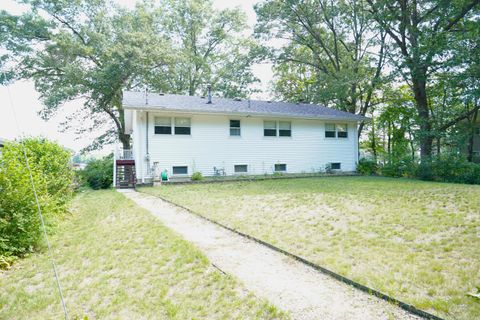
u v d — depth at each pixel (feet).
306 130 57.52
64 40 66.08
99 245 14.28
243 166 52.26
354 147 62.03
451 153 47.32
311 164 57.82
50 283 10.25
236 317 7.79
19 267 12.04
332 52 81.97
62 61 71.72
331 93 70.79
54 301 8.96
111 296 9.17
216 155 49.88
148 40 69.82
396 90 73.31
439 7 50.29
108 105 78.79
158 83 76.23
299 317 7.67
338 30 77.10
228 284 9.70
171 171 46.47
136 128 45.32
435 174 44.47
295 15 74.18
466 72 47.06
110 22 75.77
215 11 97.25
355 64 71.20
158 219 19.26
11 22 66.28
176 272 10.84
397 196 26.07
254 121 53.06
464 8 49.19
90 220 20.07
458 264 10.47
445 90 57.06
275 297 8.83
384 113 71.51
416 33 52.70
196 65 95.30
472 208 19.66
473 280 9.11
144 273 10.82
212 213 20.71
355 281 9.36
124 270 11.14
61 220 19.86
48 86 74.08
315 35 76.95
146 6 86.63
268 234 15.21
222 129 50.42
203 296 8.99
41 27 68.33
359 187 34.17
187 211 22.35
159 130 45.88
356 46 76.02
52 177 22.48
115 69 65.05
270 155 54.29
